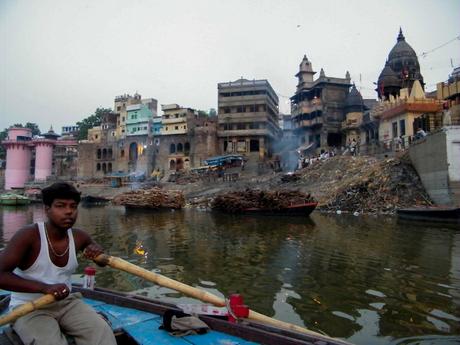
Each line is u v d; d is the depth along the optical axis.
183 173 60.06
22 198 53.78
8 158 78.25
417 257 12.70
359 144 47.94
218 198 32.84
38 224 3.69
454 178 26.11
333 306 7.95
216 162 57.22
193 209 37.28
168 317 4.45
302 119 62.00
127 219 28.08
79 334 3.66
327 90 58.00
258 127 62.34
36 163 77.12
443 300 8.26
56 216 3.60
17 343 3.64
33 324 3.54
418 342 6.12
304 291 9.03
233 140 63.59
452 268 11.08
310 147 57.78
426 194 28.98
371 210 29.05
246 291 9.07
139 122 69.88
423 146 29.39
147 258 13.00
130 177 65.25
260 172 52.62
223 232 19.58
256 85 62.00
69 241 3.80
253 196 30.70
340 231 19.28
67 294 3.54
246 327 4.23
